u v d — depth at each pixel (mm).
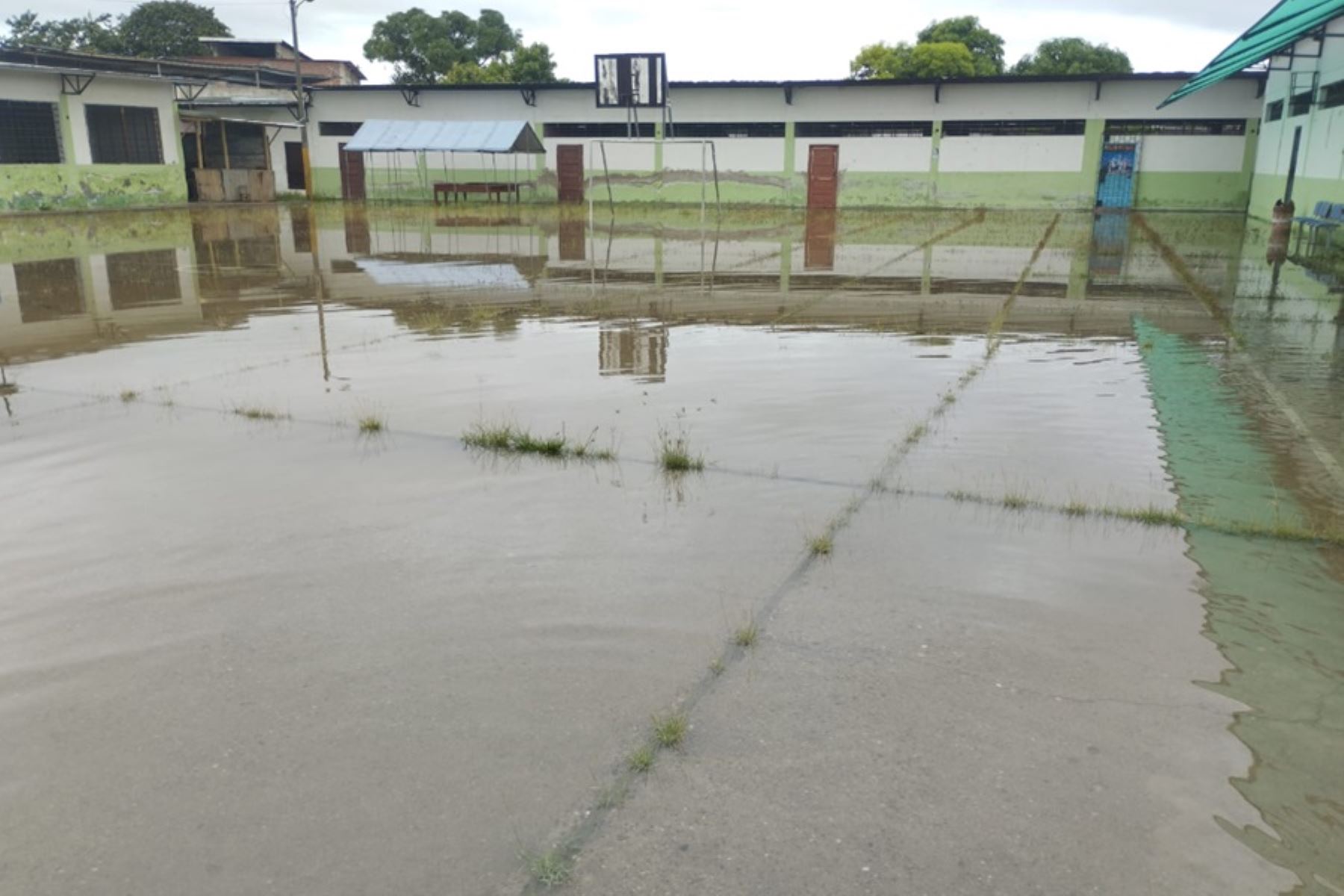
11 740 2635
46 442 5152
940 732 2625
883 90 27406
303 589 3471
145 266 13320
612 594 3412
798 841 2227
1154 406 5742
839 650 3031
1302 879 2121
